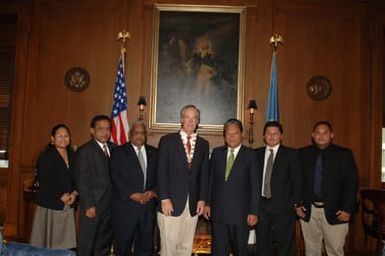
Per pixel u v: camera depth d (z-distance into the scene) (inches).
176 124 225.3
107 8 231.1
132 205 148.6
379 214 174.6
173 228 142.2
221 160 147.5
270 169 154.9
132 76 226.8
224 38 229.5
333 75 228.4
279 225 150.9
